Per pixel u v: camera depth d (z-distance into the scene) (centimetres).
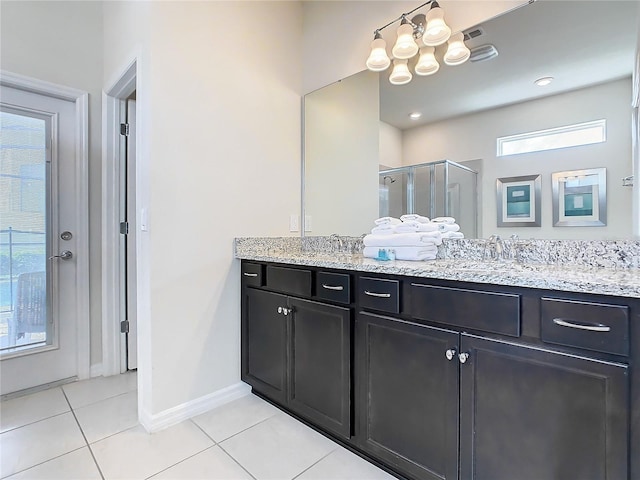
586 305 96
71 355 230
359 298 150
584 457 97
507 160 166
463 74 179
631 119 136
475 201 175
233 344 210
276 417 188
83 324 233
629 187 137
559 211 152
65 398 208
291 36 245
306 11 251
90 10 234
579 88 148
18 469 145
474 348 117
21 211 212
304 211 248
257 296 201
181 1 186
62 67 223
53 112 222
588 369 96
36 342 219
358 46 221
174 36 183
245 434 172
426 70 192
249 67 217
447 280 123
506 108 166
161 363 179
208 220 197
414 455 133
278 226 234
